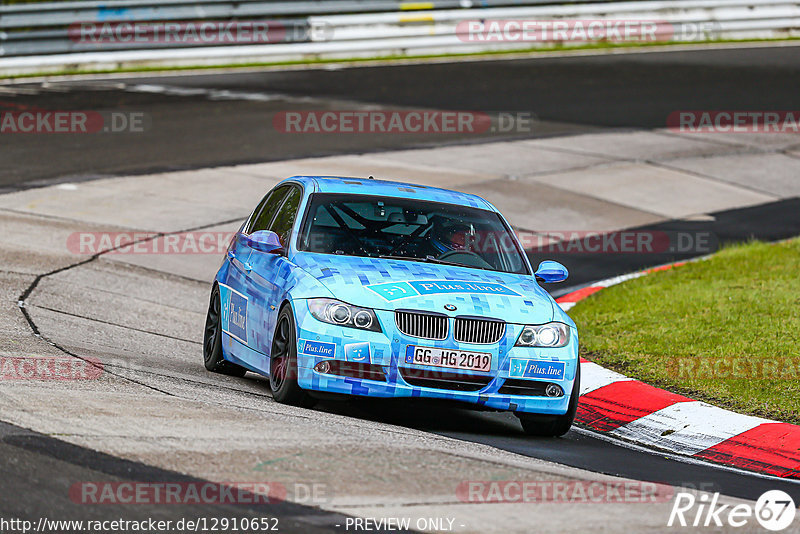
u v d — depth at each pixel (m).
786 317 39.19
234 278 32.56
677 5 126.12
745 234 58.94
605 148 77.94
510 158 73.69
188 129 78.06
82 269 46.00
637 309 42.00
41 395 24.11
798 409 30.53
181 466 19.81
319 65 108.25
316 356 26.20
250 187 63.25
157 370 30.12
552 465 23.55
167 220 56.12
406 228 30.36
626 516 19.31
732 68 109.06
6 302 38.22
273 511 17.86
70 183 62.03
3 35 98.31
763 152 79.25
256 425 23.36
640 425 30.38
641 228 59.78
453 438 25.89
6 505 17.22
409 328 26.31
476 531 17.69
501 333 26.86
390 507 18.53
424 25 115.44
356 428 24.64
